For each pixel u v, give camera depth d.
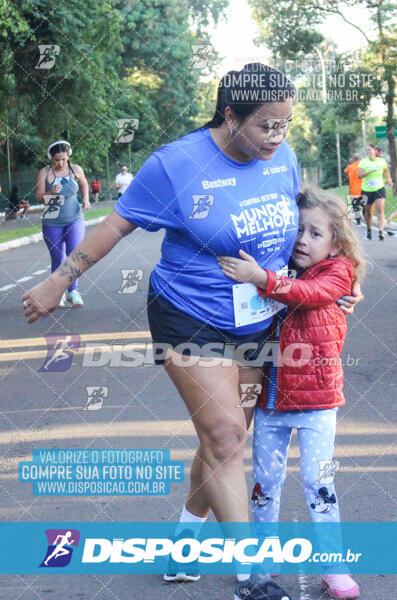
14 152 35.25
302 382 3.06
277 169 3.03
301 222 3.14
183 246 2.95
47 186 9.58
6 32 20.67
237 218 2.91
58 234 9.68
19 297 11.70
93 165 30.91
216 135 2.90
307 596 3.05
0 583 3.23
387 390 5.96
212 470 2.89
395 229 21.19
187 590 3.13
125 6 46.34
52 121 24.92
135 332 8.46
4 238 22.86
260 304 3.00
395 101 25.16
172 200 2.88
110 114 26.12
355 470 4.36
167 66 47.16
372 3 23.62
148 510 3.92
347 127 22.80
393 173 26.86
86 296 11.08
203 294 2.94
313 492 3.09
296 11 22.20
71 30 22.59
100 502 4.03
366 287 11.16
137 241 20.67
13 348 7.98
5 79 21.94
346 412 5.46
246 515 2.88
